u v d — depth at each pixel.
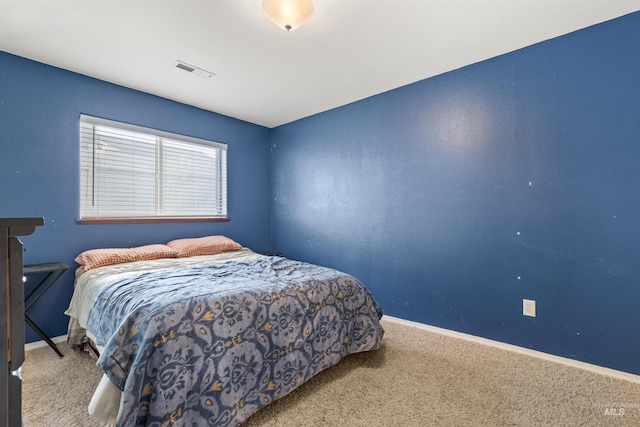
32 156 2.21
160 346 1.16
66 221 2.36
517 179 2.13
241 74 2.47
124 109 2.67
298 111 3.37
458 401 1.52
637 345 1.73
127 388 1.09
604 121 1.82
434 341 2.28
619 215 1.78
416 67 2.38
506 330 2.18
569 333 1.93
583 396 1.56
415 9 1.69
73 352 2.07
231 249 3.07
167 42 2.01
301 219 3.62
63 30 1.86
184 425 1.14
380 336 2.01
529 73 2.08
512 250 2.15
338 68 2.39
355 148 3.10
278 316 1.51
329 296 1.79
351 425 1.35
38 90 2.24
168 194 3.02
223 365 1.28
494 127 2.23
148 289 1.52
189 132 3.14
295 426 1.34
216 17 1.75
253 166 3.77
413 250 2.67
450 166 2.45
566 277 1.94
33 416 1.38
